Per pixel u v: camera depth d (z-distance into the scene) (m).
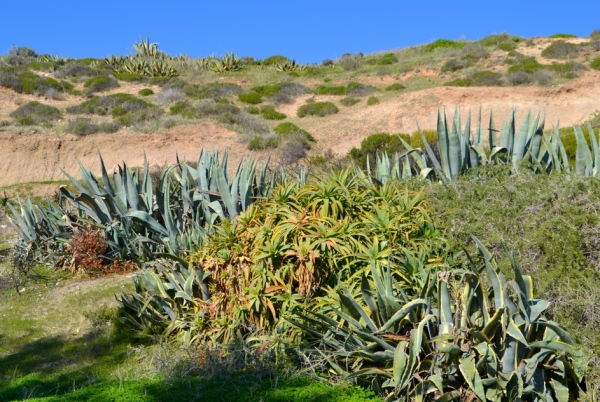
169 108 35.62
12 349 7.61
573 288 5.48
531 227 6.19
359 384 5.51
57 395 5.91
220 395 5.39
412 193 7.43
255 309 6.30
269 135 31.11
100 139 30.78
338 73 44.09
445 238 6.58
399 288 5.42
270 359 5.90
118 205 10.91
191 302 7.08
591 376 4.89
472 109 32.94
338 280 5.66
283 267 6.30
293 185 7.61
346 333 5.45
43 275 10.89
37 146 29.84
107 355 7.11
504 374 4.77
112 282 9.78
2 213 19.50
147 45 51.62
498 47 43.78
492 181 7.22
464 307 5.00
